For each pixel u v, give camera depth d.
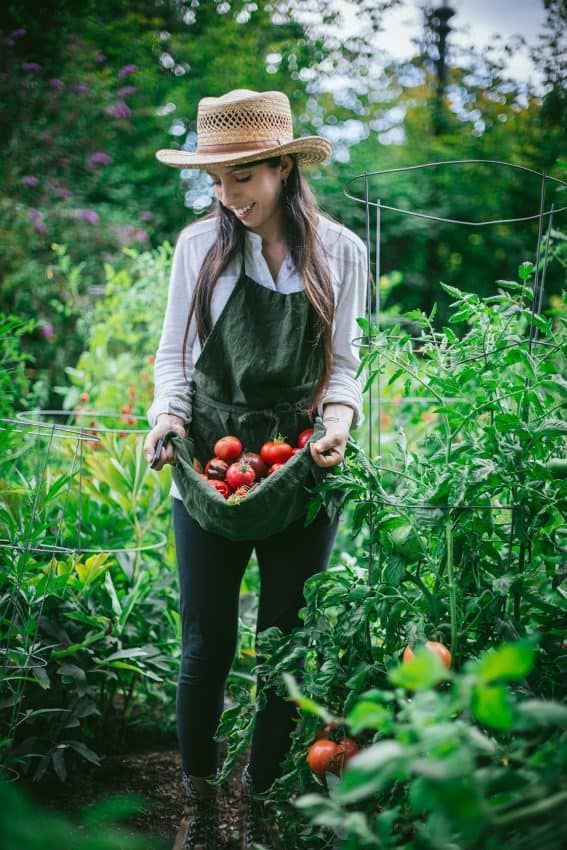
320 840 1.79
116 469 2.81
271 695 1.96
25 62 7.11
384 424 3.97
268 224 1.97
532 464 1.70
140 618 2.65
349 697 1.71
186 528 2.00
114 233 6.69
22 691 2.22
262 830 1.99
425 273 8.64
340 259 2.03
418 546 1.78
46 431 3.27
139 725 2.68
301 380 2.00
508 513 2.01
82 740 2.50
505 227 8.42
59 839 0.77
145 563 2.82
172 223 8.22
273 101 1.96
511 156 8.27
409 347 1.85
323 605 1.84
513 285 1.89
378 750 0.90
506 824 0.97
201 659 1.99
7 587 2.33
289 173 1.99
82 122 7.11
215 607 1.99
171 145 8.38
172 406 2.04
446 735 0.90
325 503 1.89
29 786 2.25
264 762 1.98
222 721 2.02
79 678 2.23
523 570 1.78
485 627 1.73
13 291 5.89
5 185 6.36
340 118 8.80
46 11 7.79
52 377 5.77
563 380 1.76
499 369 1.84
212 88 8.42
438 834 0.98
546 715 0.93
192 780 2.05
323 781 1.82
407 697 1.76
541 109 7.00
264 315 1.95
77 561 2.46
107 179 7.80
